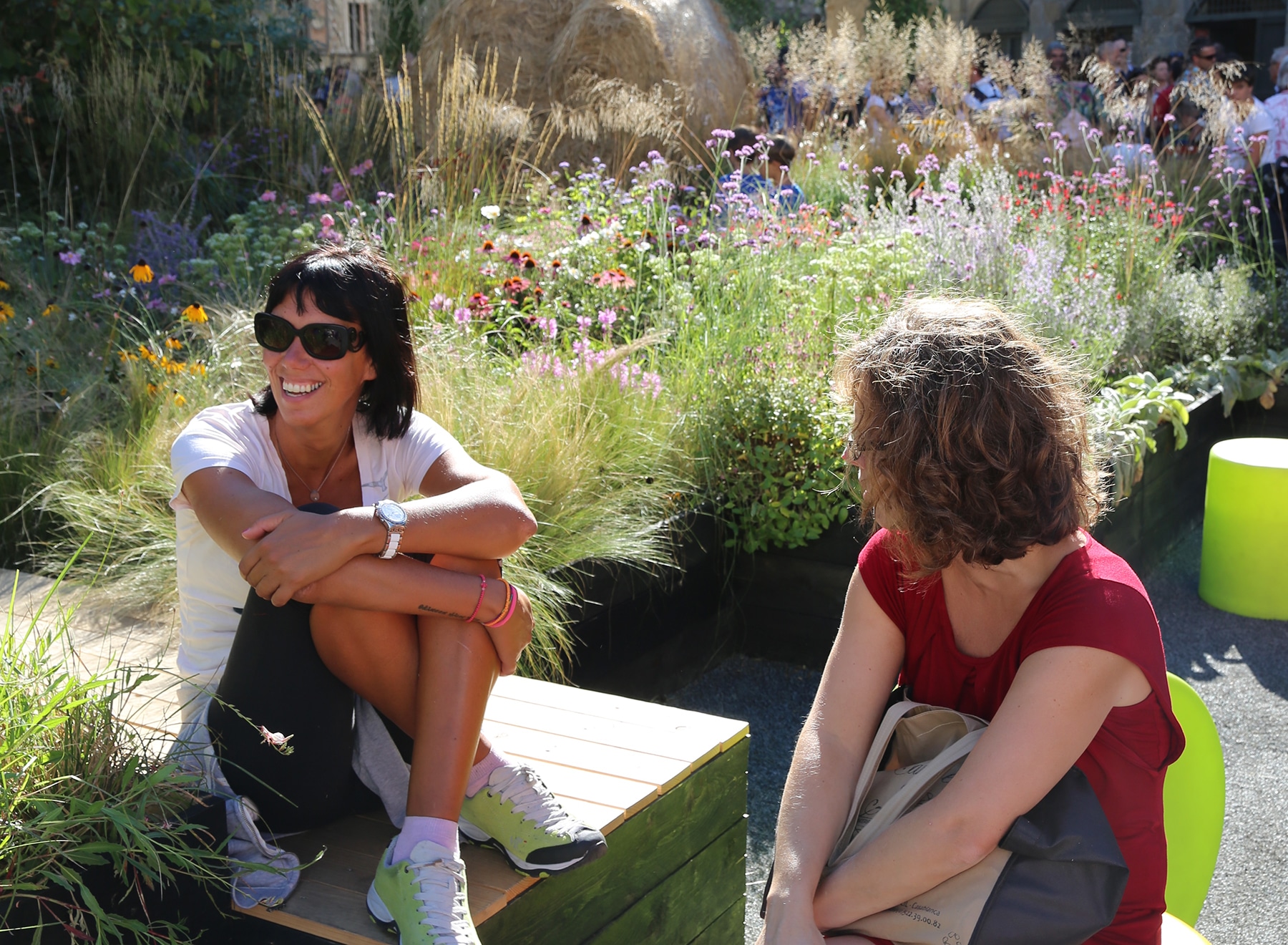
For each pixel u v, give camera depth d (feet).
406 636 6.41
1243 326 21.91
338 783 6.63
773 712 13.25
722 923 8.57
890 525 5.37
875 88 36.99
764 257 17.83
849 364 5.49
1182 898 7.29
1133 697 5.12
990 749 5.04
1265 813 11.15
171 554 11.09
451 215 20.76
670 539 13.37
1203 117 27.09
